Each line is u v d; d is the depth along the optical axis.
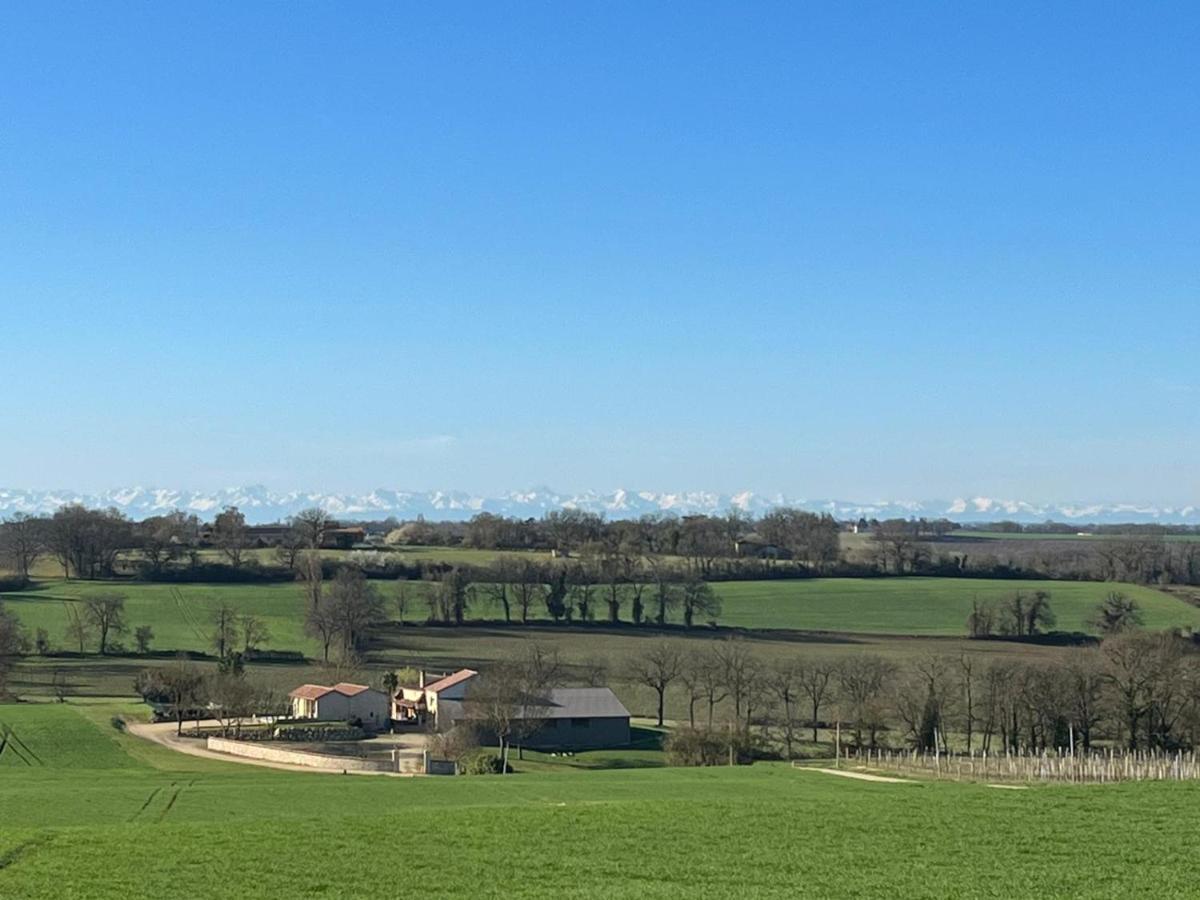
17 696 146.00
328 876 48.34
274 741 124.12
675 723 144.75
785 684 133.25
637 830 56.94
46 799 73.56
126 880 47.72
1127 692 120.88
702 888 45.78
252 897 45.22
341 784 83.31
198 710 135.00
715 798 71.12
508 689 122.12
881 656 151.75
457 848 53.31
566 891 45.56
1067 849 51.97
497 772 104.69
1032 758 105.31
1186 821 58.09
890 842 53.78
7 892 46.00
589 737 132.50
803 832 56.19
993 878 46.97
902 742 126.31
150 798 74.62
